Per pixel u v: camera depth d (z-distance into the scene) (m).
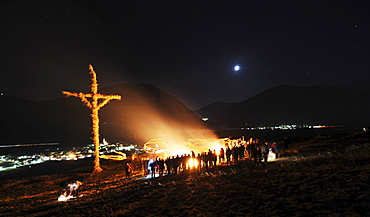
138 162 37.22
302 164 15.59
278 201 9.58
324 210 7.91
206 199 11.68
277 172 14.75
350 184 9.69
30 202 17.48
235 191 12.12
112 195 16.06
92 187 21.38
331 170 12.55
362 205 7.68
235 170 18.25
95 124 32.69
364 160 13.37
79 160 53.59
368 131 30.48
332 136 38.19
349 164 13.04
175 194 13.66
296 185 11.26
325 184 10.45
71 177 28.42
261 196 10.63
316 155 19.38
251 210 9.23
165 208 11.33
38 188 23.69
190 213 10.09
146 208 11.82
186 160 21.44
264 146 20.95
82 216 11.91
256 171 16.16
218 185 13.91
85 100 32.12
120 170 31.25
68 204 15.13
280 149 31.03
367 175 10.29
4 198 19.92
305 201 9.09
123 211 11.75
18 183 26.98
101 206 13.44
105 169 33.62
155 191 15.17
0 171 46.25
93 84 32.69
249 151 27.08
